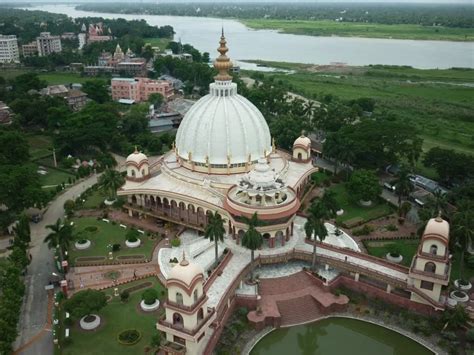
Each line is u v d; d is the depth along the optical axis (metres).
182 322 78.31
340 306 95.31
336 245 112.69
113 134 184.62
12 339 78.69
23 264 100.38
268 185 111.06
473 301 94.38
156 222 127.25
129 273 105.06
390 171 162.38
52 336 85.69
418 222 126.81
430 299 91.38
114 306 93.94
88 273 104.88
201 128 130.38
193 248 112.56
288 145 175.38
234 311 94.31
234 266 102.31
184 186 128.75
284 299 96.12
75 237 107.44
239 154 129.38
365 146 150.75
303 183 142.12
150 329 87.31
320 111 194.75
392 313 94.94
